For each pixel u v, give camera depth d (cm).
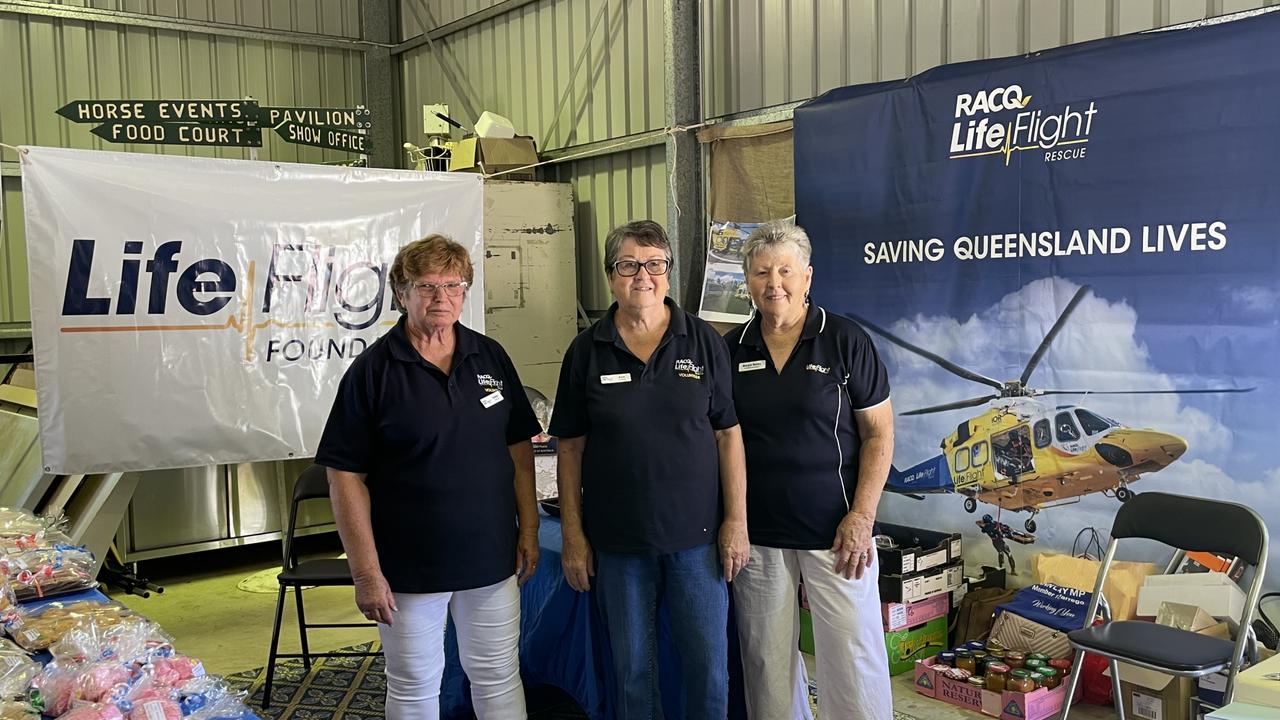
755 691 268
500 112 665
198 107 455
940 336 390
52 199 415
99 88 632
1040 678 328
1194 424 324
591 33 589
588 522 256
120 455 432
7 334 606
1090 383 349
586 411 255
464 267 242
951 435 391
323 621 462
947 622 387
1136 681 319
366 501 241
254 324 459
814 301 429
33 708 188
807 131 427
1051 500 362
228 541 552
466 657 254
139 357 433
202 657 415
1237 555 268
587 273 617
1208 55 315
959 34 408
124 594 517
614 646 255
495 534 246
